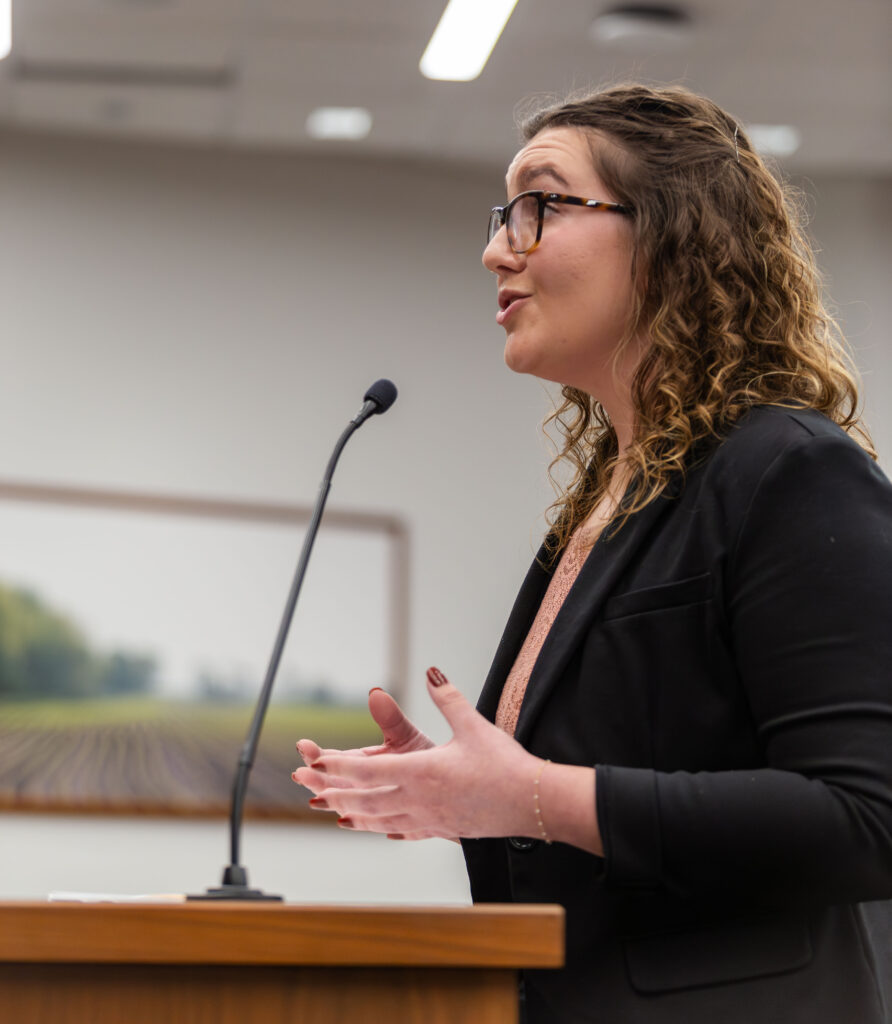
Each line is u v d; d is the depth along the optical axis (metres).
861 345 11.06
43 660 9.09
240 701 9.48
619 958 2.03
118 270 10.12
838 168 11.28
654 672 2.13
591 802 1.90
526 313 2.60
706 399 2.37
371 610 9.98
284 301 10.47
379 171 10.95
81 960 1.65
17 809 8.73
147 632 9.38
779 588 2.00
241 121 10.20
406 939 1.68
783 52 9.36
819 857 1.84
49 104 9.86
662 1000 1.97
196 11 8.76
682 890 1.89
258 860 9.17
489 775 1.91
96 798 8.91
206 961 1.66
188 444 9.92
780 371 2.43
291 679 9.62
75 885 8.73
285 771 9.38
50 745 8.94
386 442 10.41
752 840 1.85
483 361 10.86
